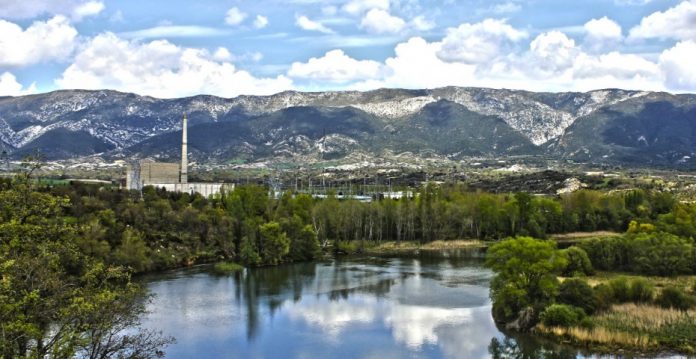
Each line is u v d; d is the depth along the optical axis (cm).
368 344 10519
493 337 10831
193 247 19788
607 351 9794
